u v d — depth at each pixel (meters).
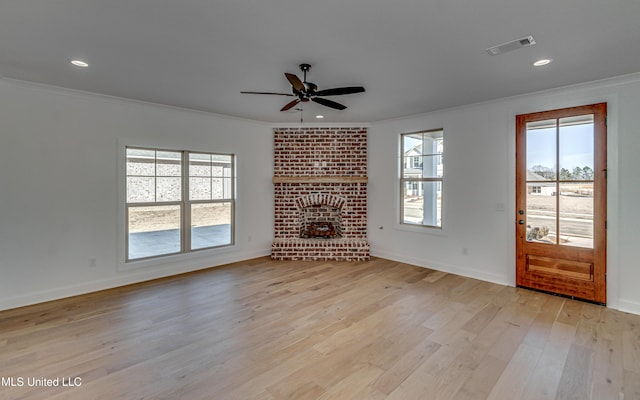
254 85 3.48
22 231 3.44
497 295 3.77
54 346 2.59
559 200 3.70
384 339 2.72
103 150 3.95
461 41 2.42
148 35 2.32
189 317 3.16
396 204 5.38
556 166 3.71
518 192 4.01
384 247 5.57
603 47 2.52
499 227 4.19
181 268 4.68
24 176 3.44
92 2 1.87
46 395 1.98
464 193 4.52
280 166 5.77
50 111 3.57
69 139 3.71
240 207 5.36
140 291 3.91
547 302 3.55
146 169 4.43
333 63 2.85
